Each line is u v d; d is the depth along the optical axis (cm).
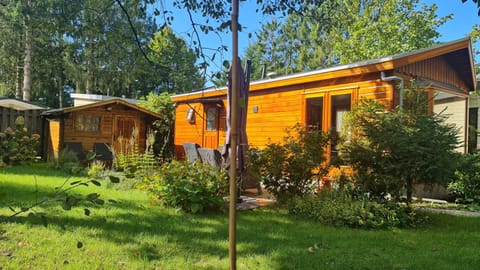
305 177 529
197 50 356
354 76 680
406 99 512
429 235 388
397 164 439
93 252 291
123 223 384
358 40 1415
